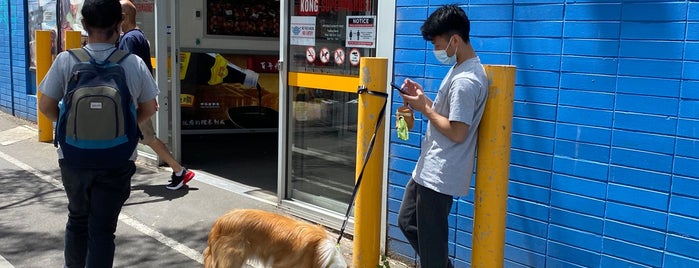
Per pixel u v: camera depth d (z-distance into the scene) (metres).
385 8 4.36
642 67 3.32
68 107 3.22
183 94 9.25
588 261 3.64
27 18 10.07
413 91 3.23
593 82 3.50
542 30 3.67
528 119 3.79
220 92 9.48
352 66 4.77
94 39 3.41
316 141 5.34
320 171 5.35
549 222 3.78
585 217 3.62
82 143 3.21
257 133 9.87
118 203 3.52
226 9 9.32
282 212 5.55
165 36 7.15
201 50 9.25
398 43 4.30
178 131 7.36
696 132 3.19
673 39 3.21
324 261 3.21
